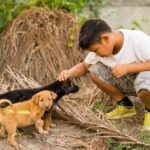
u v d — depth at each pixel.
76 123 4.80
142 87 4.58
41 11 6.12
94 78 4.80
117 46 4.51
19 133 4.50
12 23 6.03
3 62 5.72
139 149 4.44
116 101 4.95
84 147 4.51
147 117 4.75
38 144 4.45
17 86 5.24
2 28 6.13
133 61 4.55
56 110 4.87
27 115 4.27
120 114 4.97
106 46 4.32
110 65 4.60
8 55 5.74
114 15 8.98
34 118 4.32
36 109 4.29
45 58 5.67
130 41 4.53
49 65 5.64
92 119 4.83
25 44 5.79
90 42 4.28
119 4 9.56
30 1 6.43
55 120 4.89
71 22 6.07
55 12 6.18
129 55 4.54
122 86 4.78
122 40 4.52
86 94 5.33
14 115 4.21
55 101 4.57
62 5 6.38
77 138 4.62
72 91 4.62
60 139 4.57
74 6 6.43
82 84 5.57
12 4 6.52
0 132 4.36
